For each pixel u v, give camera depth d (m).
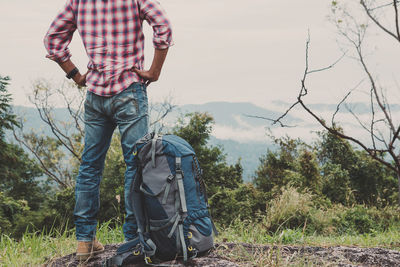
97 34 2.81
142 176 2.63
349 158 21.50
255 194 13.59
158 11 2.74
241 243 3.42
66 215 10.47
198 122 14.51
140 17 2.82
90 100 2.89
